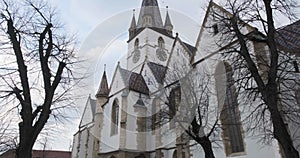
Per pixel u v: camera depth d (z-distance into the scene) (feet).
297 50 59.77
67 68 43.60
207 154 59.88
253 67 49.47
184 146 92.43
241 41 53.98
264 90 45.80
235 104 73.92
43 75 39.68
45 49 43.19
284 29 55.62
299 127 66.85
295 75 60.49
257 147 69.05
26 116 35.09
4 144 57.82
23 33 42.01
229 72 73.00
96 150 131.03
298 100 62.03
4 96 38.40
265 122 61.98
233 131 77.92
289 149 39.96
